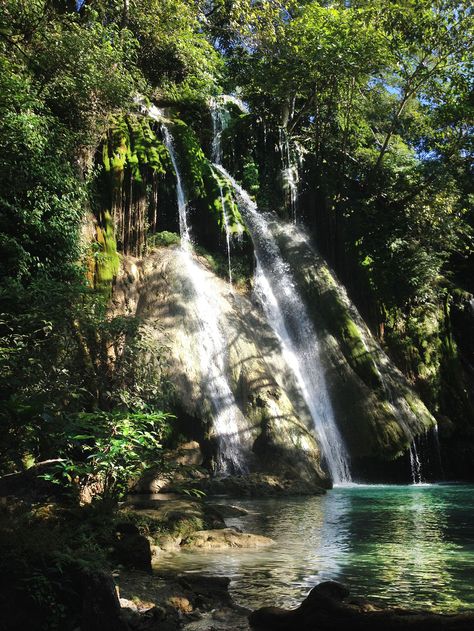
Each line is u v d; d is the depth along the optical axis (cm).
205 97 2859
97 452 735
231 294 2077
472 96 2919
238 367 1797
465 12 2742
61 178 1661
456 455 2388
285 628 473
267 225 2575
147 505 984
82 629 426
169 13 2586
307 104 3197
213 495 1379
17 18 1830
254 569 677
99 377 939
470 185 3219
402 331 2719
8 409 553
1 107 1519
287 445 1667
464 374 2848
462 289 3136
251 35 2897
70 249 1638
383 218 2934
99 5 2441
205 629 474
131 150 2144
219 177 2466
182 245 2175
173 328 1764
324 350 2145
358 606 468
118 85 2017
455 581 620
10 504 704
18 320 833
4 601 417
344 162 3072
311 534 903
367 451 1906
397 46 2811
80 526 653
